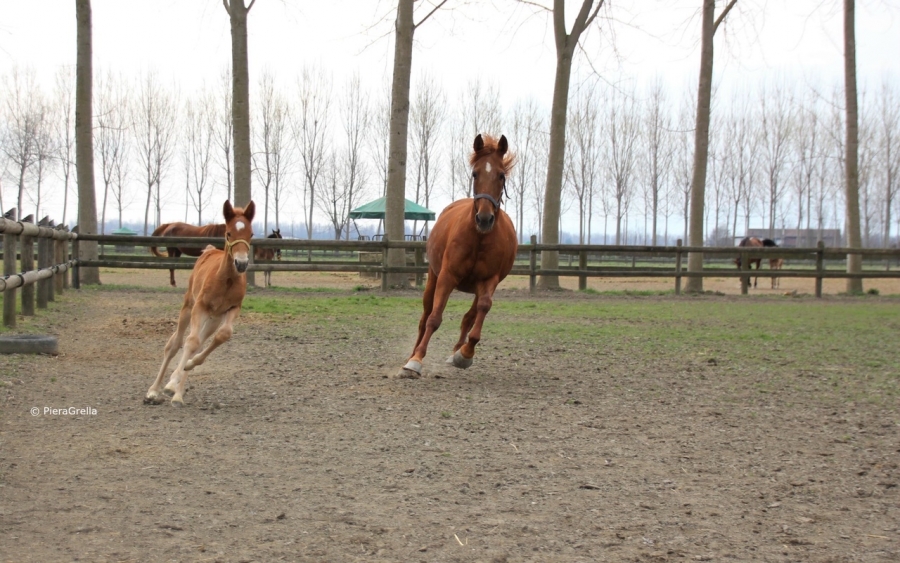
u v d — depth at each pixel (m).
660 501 4.32
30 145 49.59
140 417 5.89
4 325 9.79
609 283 29.19
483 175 7.80
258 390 7.05
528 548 3.59
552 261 20.78
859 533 3.88
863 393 7.47
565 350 10.06
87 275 18.50
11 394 6.39
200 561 3.34
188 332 7.28
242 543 3.55
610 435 5.75
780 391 7.54
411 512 4.03
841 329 12.98
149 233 59.47
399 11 19.72
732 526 3.94
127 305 13.97
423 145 52.81
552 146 20.98
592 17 21.62
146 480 4.42
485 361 9.10
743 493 4.49
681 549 3.62
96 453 4.90
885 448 5.51
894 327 13.33
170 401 6.42
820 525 3.98
